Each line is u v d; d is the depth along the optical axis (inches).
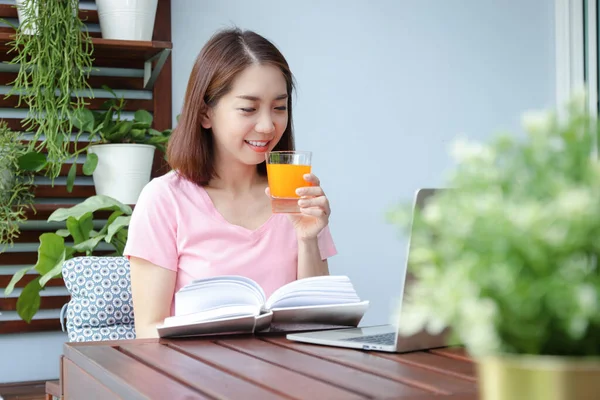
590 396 20.2
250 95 68.5
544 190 20.3
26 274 108.3
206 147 71.5
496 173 21.2
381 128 124.4
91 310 73.9
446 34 127.9
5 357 108.2
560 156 20.9
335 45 122.5
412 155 125.8
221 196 71.7
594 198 19.2
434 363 42.3
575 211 18.8
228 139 69.4
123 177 103.2
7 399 98.9
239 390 35.8
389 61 125.0
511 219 19.7
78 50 99.9
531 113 21.5
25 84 99.2
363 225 123.2
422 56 126.6
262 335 55.8
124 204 100.0
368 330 55.2
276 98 70.0
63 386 53.1
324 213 65.4
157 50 105.1
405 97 125.7
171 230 68.9
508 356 20.8
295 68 120.8
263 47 70.4
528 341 20.4
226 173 72.2
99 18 105.1
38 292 100.0
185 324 53.5
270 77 69.4
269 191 65.5
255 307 54.6
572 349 20.5
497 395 21.4
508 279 19.3
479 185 21.2
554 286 19.1
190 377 39.5
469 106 128.8
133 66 112.0
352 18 123.3
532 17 132.2
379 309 123.3
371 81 124.1
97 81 110.4
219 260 69.0
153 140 106.7
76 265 75.0
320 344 50.6
